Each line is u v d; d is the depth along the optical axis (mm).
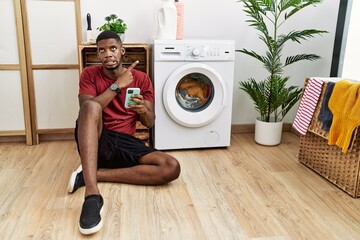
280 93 2594
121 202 1769
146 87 2082
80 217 1531
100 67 2023
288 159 2434
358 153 1823
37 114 2662
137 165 1969
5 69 2521
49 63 2586
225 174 2156
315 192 1935
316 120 2094
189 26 2783
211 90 2506
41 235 1481
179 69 2352
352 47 2807
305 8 2896
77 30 2562
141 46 2441
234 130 3053
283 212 1712
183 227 1564
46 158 2391
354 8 2770
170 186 1967
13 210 1678
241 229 1558
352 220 1652
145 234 1505
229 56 2443
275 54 2607
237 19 2838
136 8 2695
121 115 2021
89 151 1682
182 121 2445
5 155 2438
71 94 2672
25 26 2477
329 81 2020
